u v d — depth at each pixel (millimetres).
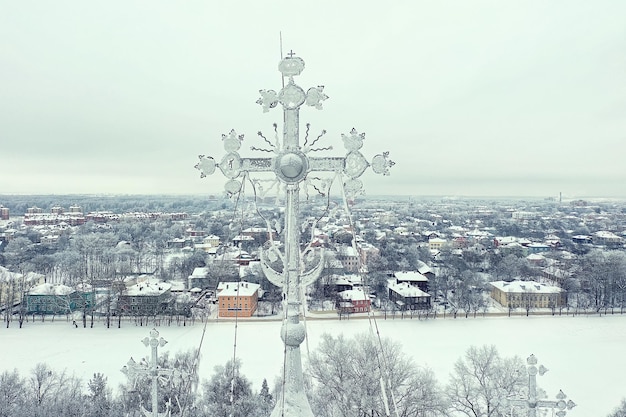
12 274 96812
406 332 76938
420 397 39938
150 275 124000
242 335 73312
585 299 99750
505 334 76625
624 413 41344
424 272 114750
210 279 98562
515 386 39250
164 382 12859
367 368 40188
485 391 39844
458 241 172750
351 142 9078
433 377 48969
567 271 115438
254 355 62688
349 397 39188
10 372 55125
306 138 9195
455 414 44062
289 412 8727
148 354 63344
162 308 82250
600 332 78125
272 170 9203
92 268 107812
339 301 89938
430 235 188000
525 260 129875
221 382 40781
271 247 9430
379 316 86875
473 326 81688
